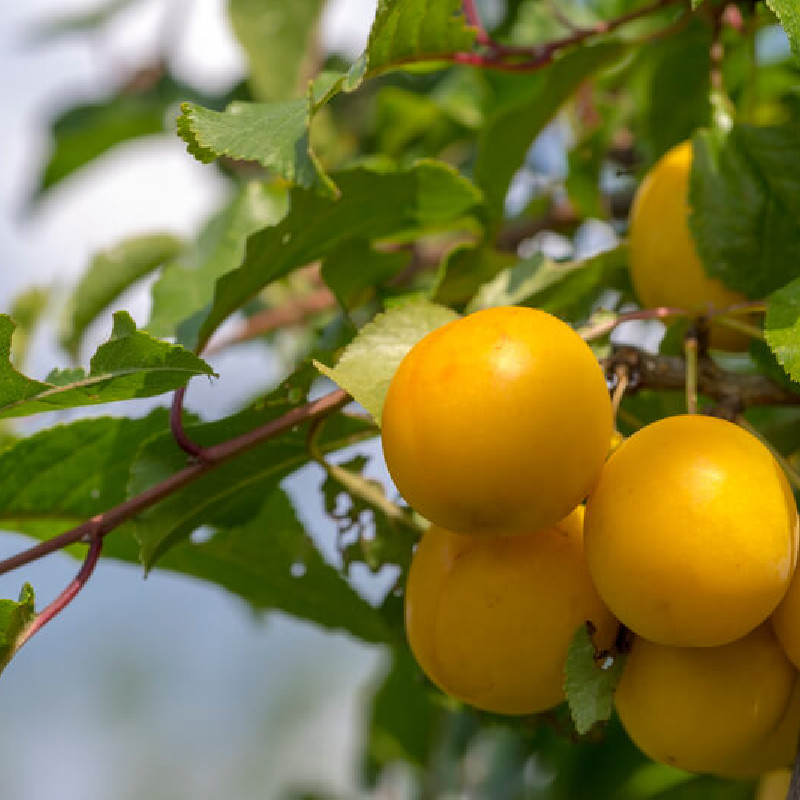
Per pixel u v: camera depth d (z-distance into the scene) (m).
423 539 0.33
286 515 0.38
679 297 0.37
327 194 0.31
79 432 0.36
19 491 0.36
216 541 0.38
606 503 0.30
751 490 0.30
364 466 0.36
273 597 0.40
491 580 0.31
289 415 0.34
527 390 0.29
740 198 0.36
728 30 0.41
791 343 0.31
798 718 0.32
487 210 0.39
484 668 0.31
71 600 0.33
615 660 0.32
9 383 0.32
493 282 0.37
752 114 0.40
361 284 0.39
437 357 0.30
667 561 0.30
